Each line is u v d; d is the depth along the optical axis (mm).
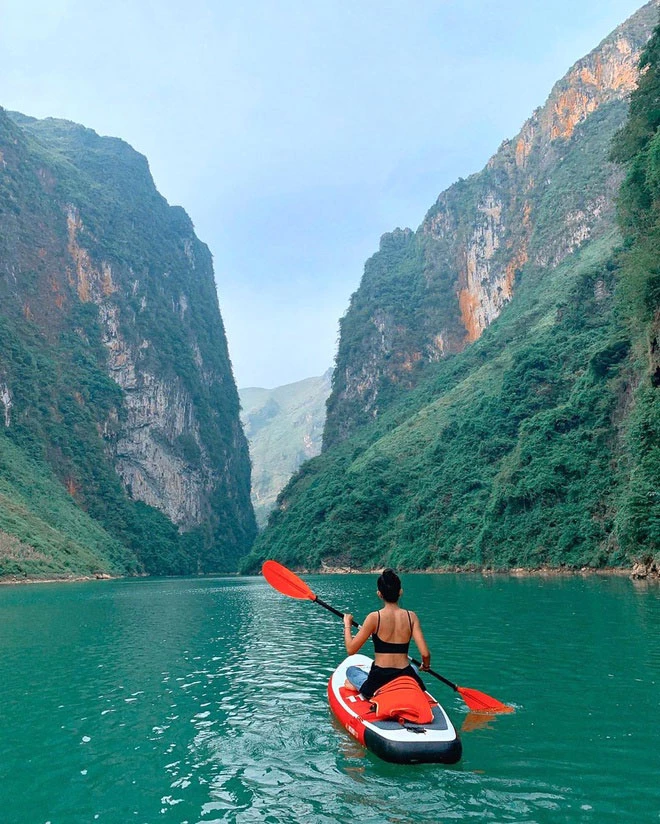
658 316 35875
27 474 103438
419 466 86688
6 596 40812
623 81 136750
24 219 143625
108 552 103562
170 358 170250
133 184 198125
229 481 192250
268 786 5605
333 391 170250
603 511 44688
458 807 4953
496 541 54031
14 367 117625
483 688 8945
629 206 41625
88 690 10281
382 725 6191
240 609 26641
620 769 5691
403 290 168750
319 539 87375
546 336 74438
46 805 5508
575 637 13180
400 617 6809
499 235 150000
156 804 5398
